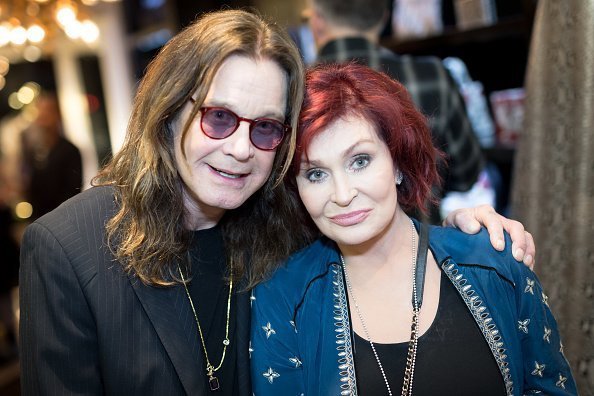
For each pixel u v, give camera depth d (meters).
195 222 1.25
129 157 1.18
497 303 1.12
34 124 4.43
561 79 1.32
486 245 1.18
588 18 1.25
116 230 1.14
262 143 1.10
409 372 1.10
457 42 2.17
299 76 1.09
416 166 1.17
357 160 1.07
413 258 1.19
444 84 1.87
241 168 1.09
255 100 1.06
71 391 1.07
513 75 2.32
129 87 6.05
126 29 5.94
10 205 4.38
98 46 5.96
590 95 1.27
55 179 4.35
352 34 1.92
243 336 1.24
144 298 1.12
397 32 2.51
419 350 1.11
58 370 1.06
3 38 3.65
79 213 1.14
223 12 1.13
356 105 1.06
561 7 1.31
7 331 3.90
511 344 1.11
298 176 1.12
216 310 1.25
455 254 1.17
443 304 1.14
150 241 1.13
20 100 5.65
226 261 1.29
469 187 2.01
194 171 1.11
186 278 1.20
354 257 1.19
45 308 1.06
